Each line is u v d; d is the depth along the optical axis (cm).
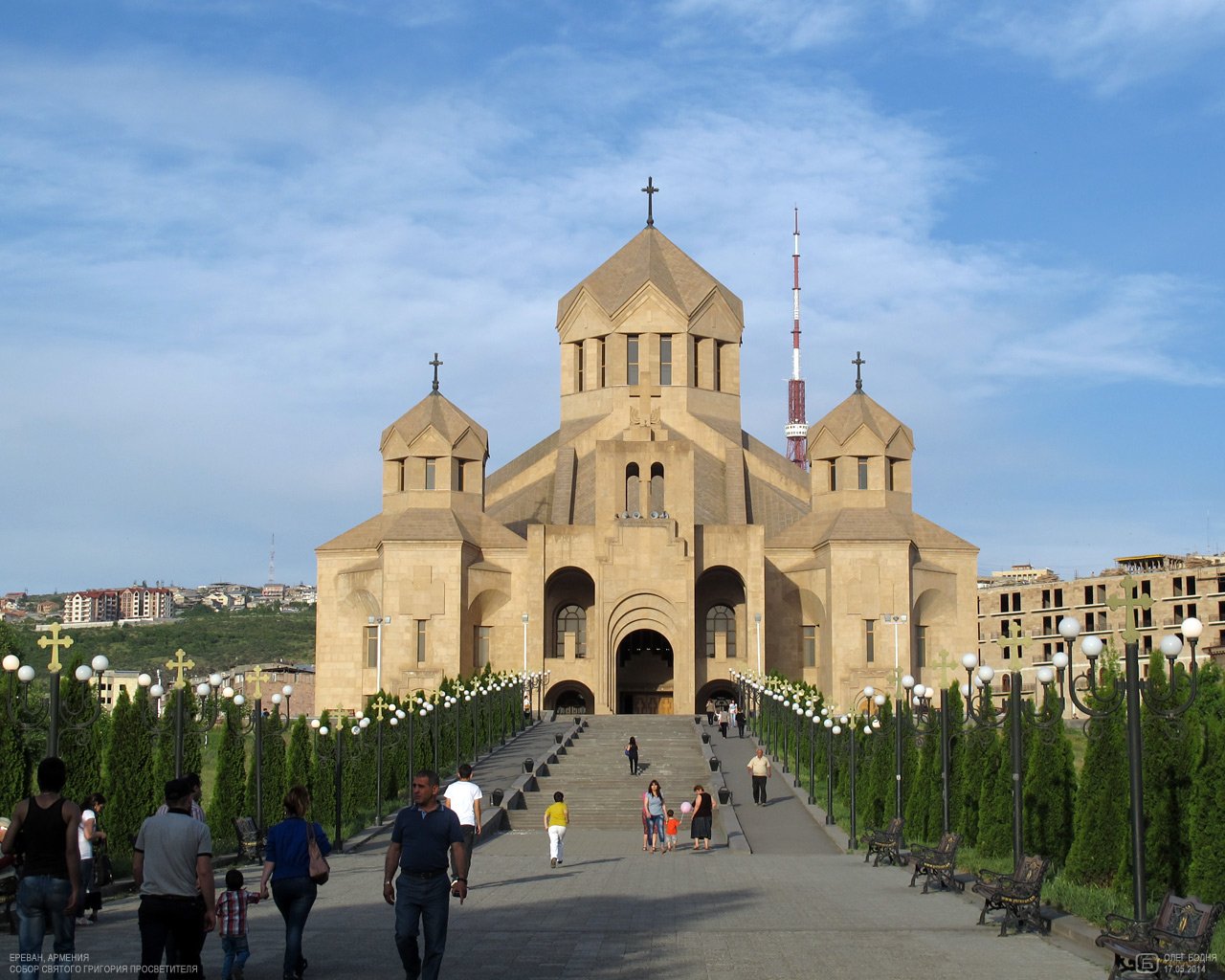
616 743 6531
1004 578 14750
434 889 1667
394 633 8044
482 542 8375
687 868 3388
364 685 8331
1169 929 1817
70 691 3155
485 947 2052
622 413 9294
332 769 4203
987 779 3281
